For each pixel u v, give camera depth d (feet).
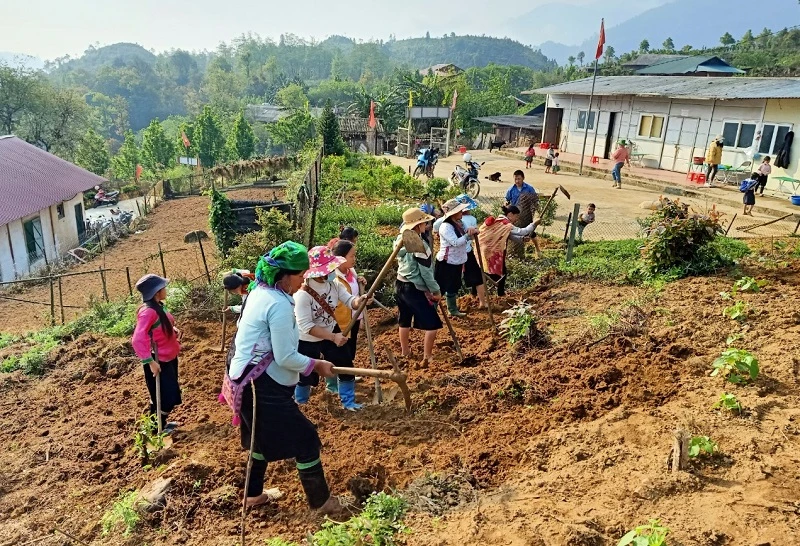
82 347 25.21
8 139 92.68
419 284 19.33
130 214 92.99
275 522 12.53
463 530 11.05
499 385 17.30
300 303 15.21
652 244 26.37
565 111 92.63
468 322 24.61
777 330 17.90
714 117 64.95
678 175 67.77
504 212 27.43
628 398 15.31
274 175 108.17
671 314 20.48
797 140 54.65
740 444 12.46
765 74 160.66
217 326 25.99
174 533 12.35
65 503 14.02
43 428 18.22
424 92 175.01
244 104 347.56
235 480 13.85
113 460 15.80
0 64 177.99
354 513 12.51
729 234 39.22
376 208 45.42
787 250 29.66
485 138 141.90
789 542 9.53
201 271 48.98
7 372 23.66
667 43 273.54
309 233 35.47
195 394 19.39
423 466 13.83
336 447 15.10
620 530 10.44
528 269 30.83
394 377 13.07
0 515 13.79
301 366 11.69
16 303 52.90
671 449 12.64
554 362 18.43
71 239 84.38
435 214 27.48
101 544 12.26
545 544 10.27
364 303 16.25
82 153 175.52
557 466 12.94
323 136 93.40
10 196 70.28
